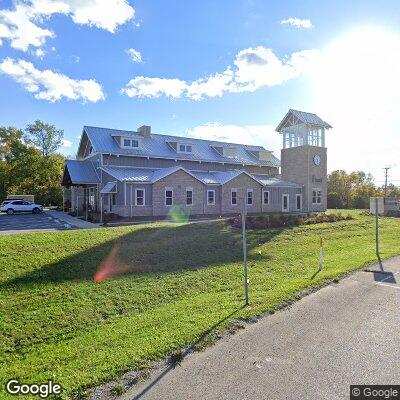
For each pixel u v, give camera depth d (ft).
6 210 117.08
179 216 96.17
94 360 18.19
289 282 34.37
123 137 104.99
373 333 21.31
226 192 107.55
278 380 15.85
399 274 38.14
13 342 21.86
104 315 26.68
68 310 26.71
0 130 195.31
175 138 125.90
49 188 189.88
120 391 15.23
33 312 25.96
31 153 192.24
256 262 44.16
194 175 100.48
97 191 103.96
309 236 63.72
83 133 112.47
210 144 133.80
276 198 121.39
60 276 33.22
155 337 20.84
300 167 128.67
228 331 21.75
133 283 33.50
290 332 21.58
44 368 17.72
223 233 58.23
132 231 52.49
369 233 74.33
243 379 16.01
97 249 42.24
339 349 19.04
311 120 128.98
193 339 20.43
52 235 45.93
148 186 92.12
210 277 37.06
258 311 25.30
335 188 180.96
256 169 138.10
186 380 16.03
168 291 32.42
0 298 27.73
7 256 36.11
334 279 35.29
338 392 14.82
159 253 43.57
